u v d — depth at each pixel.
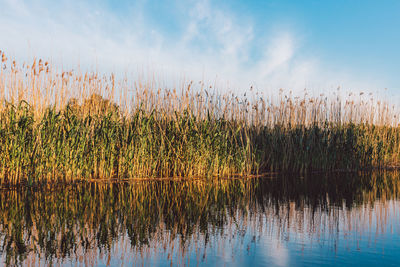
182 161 9.52
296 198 6.62
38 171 7.50
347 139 12.13
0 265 3.05
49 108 8.09
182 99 9.80
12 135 7.35
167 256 3.32
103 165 8.73
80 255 3.35
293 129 11.56
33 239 3.88
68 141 7.96
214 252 3.44
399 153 13.70
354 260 3.20
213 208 5.65
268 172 11.06
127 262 3.16
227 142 10.44
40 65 8.15
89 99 9.20
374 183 8.75
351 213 5.27
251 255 3.34
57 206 5.67
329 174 10.80
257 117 11.32
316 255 3.33
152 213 5.25
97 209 5.47
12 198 6.30
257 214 5.21
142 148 8.98
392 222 4.69
